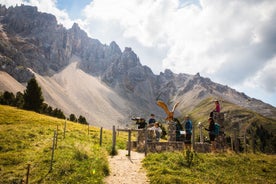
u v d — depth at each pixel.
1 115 61.03
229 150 26.73
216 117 27.42
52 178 15.90
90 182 14.76
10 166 18.95
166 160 19.11
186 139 22.14
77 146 21.16
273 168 20.69
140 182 15.01
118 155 22.61
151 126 29.00
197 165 18.53
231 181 16.03
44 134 34.62
